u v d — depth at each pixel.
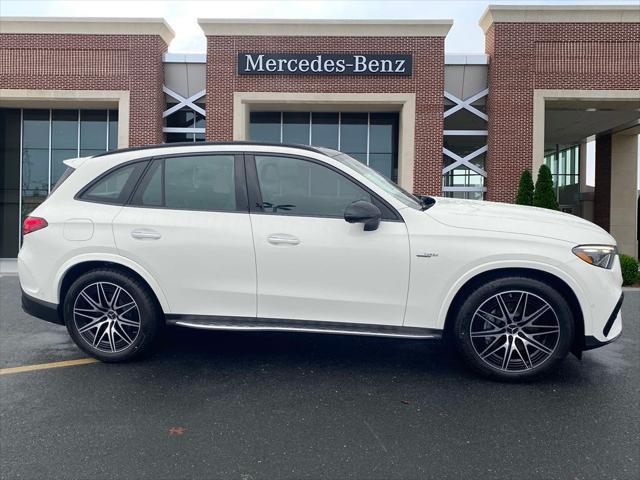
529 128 16.20
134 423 3.32
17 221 18.67
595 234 3.93
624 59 16.06
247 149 4.27
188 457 2.90
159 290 4.21
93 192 4.42
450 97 16.80
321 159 4.15
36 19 16.50
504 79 16.23
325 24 16.30
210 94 16.58
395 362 4.48
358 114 18.28
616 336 3.90
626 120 20.83
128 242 4.20
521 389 3.87
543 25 16.11
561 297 3.80
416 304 3.92
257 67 16.48
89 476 2.71
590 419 3.37
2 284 9.75
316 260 3.99
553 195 13.80
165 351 4.76
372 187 4.04
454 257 3.85
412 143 16.50
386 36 16.36
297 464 2.83
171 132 17.38
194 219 4.16
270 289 4.06
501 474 2.72
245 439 3.11
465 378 4.09
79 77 16.69
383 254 3.92
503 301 3.89
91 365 4.39
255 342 5.05
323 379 4.07
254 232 4.07
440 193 16.52
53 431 3.21
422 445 3.03
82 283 4.32
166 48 17.59
